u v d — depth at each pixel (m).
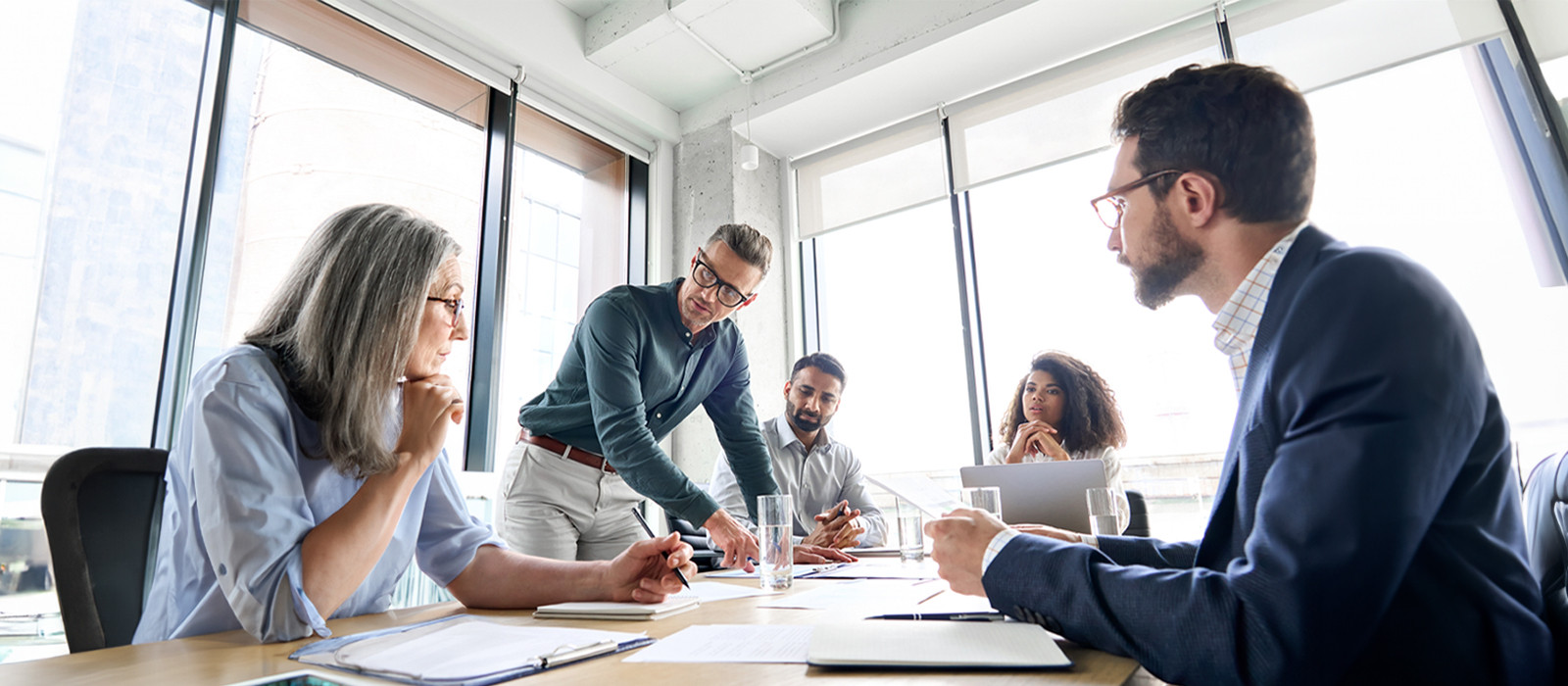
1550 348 2.34
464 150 3.01
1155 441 3.46
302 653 0.62
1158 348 3.52
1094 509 1.33
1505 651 0.52
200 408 0.81
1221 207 0.70
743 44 3.42
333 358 0.90
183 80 2.22
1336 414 0.53
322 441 0.89
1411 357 0.52
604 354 1.81
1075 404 2.85
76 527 0.86
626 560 0.92
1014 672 0.51
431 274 0.98
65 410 1.90
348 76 2.66
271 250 2.36
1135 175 0.76
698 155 3.85
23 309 1.87
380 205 1.00
